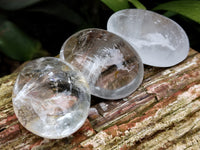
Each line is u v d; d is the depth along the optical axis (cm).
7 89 26
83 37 25
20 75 22
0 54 39
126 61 24
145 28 27
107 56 24
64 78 22
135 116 24
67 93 21
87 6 41
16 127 23
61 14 38
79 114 21
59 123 21
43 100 21
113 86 24
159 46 26
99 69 24
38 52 38
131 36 27
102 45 24
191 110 24
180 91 25
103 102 25
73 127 21
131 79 24
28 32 40
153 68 27
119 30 27
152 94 25
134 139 23
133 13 28
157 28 27
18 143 22
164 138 23
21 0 36
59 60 23
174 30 27
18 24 39
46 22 41
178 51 26
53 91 21
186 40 27
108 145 22
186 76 26
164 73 26
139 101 25
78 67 24
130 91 25
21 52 35
